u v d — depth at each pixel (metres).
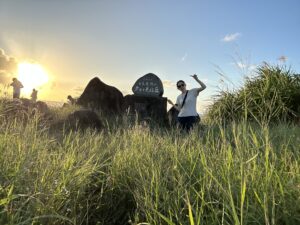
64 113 13.79
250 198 3.08
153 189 3.65
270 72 12.47
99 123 11.52
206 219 3.04
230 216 2.86
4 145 4.43
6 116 7.05
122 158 4.95
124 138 6.50
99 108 16.98
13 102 8.72
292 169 3.63
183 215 3.24
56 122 10.79
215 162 3.84
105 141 7.02
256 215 2.94
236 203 3.18
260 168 3.50
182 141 6.12
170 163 4.54
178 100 10.91
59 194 3.57
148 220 3.22
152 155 4.82
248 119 7.13
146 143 5.86
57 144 6.31
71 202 3.73
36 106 12.42
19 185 3.47
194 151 4.74
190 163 4.21
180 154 4.79
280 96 10.07
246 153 3.84
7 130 5.27
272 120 8.12
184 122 10.65
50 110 13.95
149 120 15.20
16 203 3.22
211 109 11.70
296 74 12.77
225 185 3.28
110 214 4.13
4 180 3.49
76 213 3.89
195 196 3.42
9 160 4.00
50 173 3.82
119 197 4.27
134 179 4.25
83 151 5.13
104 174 4.71
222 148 4.23
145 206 3.54
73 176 3.98
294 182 3.36
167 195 3.42
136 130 6.89
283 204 2.96
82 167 4.29
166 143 5.92
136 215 3.46
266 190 2.85
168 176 4.04
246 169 3.40
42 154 4.40
